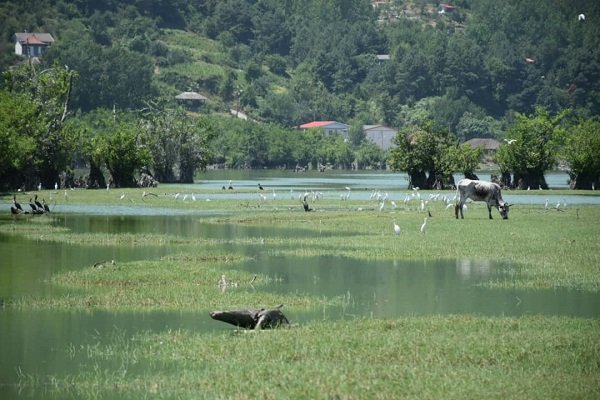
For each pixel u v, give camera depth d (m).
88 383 70.31
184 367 73.88
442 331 83.81
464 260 133.88
